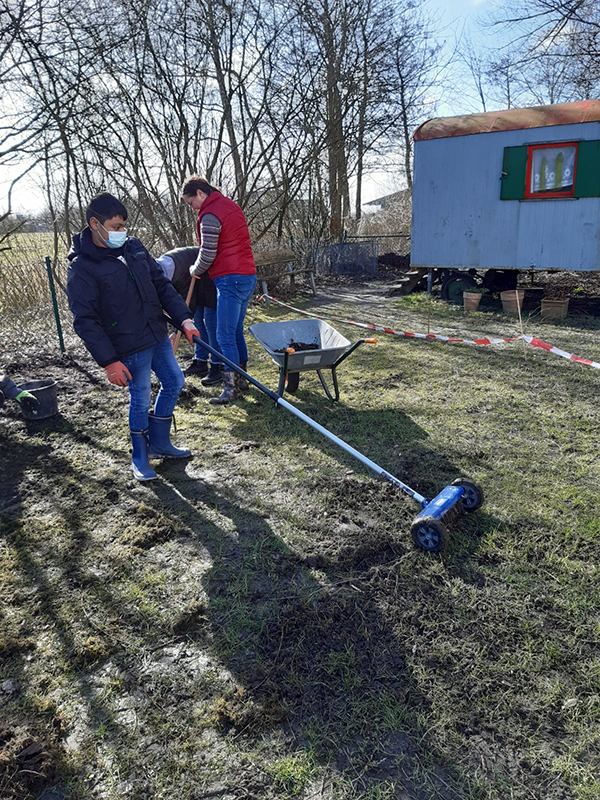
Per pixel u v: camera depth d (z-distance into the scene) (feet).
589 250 29.14
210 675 7.39
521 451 13.51
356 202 71.05
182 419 16.03
